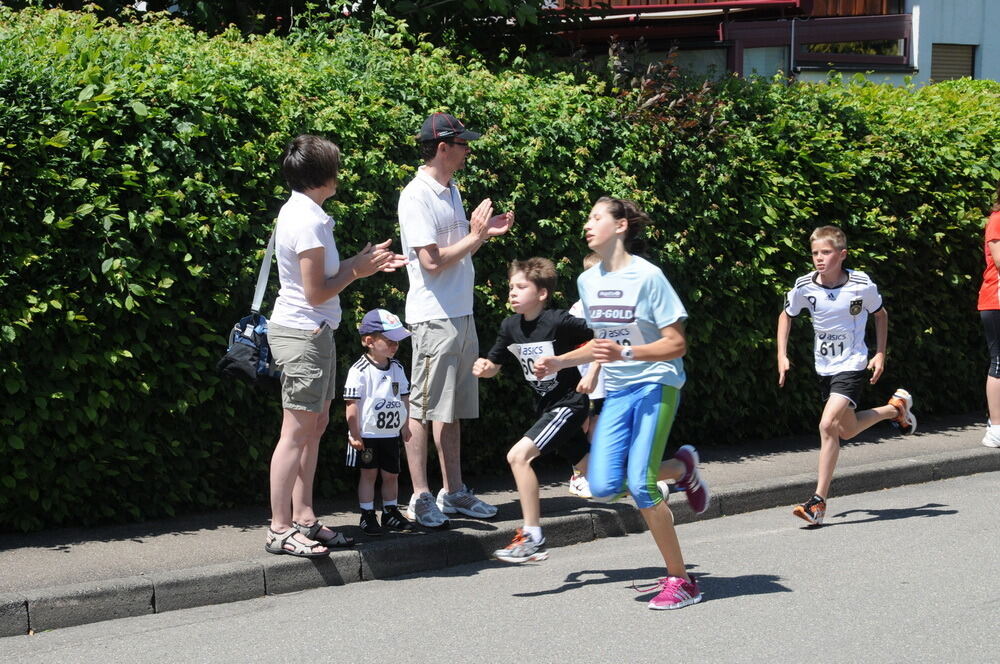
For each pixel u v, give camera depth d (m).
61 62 6.41
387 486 6.58
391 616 5.31
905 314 10.00
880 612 5.23
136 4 10.77
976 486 8.34
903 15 15.09
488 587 5.83
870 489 8.20
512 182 7.85
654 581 5.84
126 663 4.69
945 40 16.30
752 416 9.40
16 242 6.10
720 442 9.30
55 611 5.18
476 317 7.69
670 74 8.81
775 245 9.02
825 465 7.10
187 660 4.71
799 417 9.69
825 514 7.42
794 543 6.64
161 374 6.61
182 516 6.86
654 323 5.25
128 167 6.32
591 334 6.16
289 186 6.40
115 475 6.60
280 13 11.21
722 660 4.61
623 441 5.32
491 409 7.89
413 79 7.69
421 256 6.46
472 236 6.39
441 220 6.56
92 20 7.34
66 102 6.20
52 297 6.15
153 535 6.38
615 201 5.37
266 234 6.83
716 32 12.26
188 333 6.70
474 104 7.80
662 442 5.28
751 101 9.17
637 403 5.28
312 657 4.73
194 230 6.53
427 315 6.58
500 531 6.53
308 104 7.04
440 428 6.86
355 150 7.15
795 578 5.84
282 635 5.04
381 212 7.30
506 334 6.29
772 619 5.14
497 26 11.48
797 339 9.36
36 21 7.18
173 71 6.76
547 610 5.36
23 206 6.13
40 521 6.48
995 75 17.00
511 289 6.21
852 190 9.51
